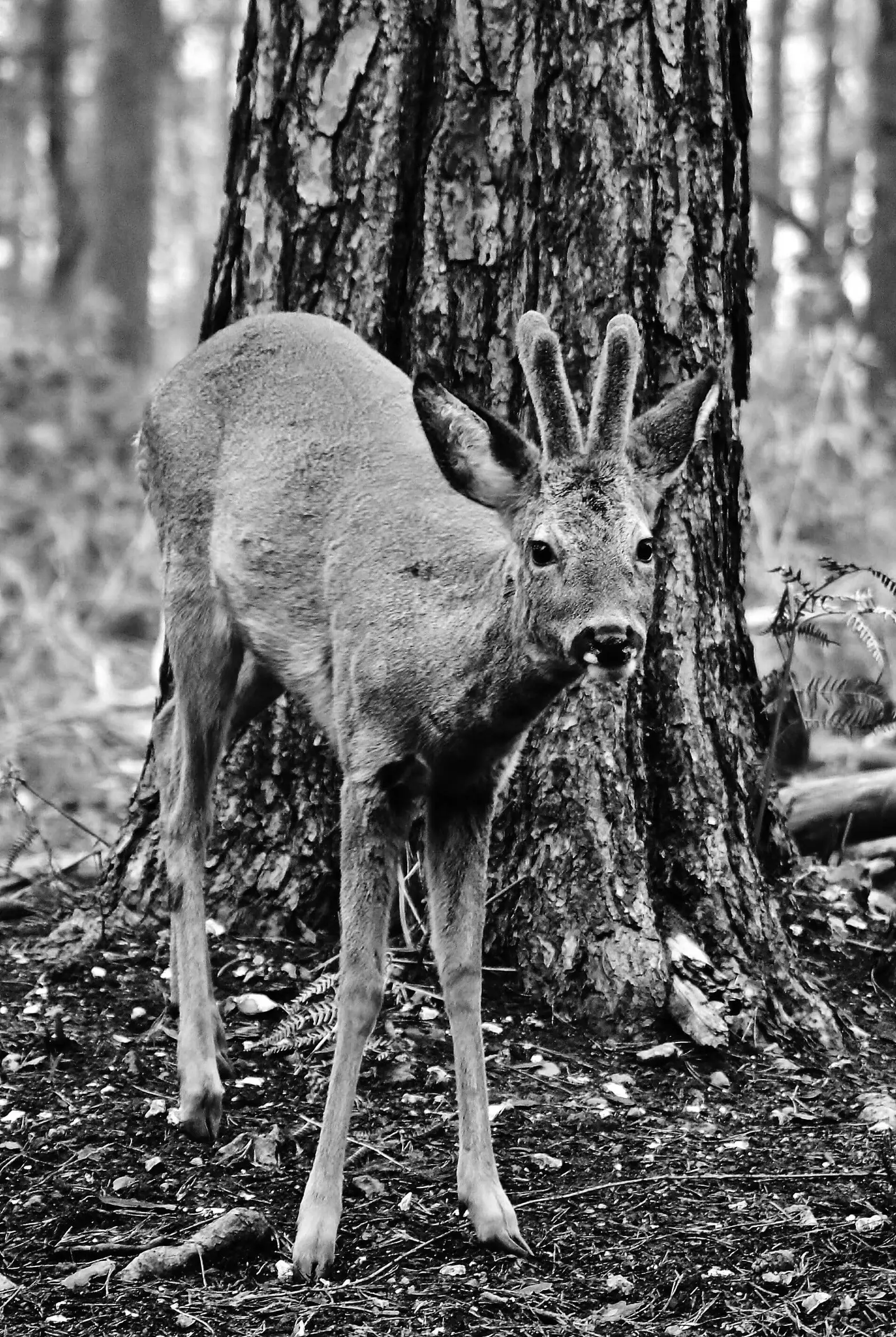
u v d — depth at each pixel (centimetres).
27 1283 691
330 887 1004
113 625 2059
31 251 6156
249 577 882
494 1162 741
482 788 779
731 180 1002
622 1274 698
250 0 1002
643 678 969
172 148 6438
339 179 980
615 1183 772
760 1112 846
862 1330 654
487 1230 720
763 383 2178
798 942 1013
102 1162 785
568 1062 888
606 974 920
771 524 1797
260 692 950
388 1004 930
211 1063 828
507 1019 923
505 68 947
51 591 2106
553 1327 662
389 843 768
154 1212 744
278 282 1002
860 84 5000
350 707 788
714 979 926
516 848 959
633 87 945
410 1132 814
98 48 3962
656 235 960
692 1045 896
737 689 1039
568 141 948
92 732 1630
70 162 4353
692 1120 837
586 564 675
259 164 1000
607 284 950
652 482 721
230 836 1012
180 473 939
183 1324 663
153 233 3759
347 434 868
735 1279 691
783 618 1062
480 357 967
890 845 1155
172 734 967
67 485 2434
